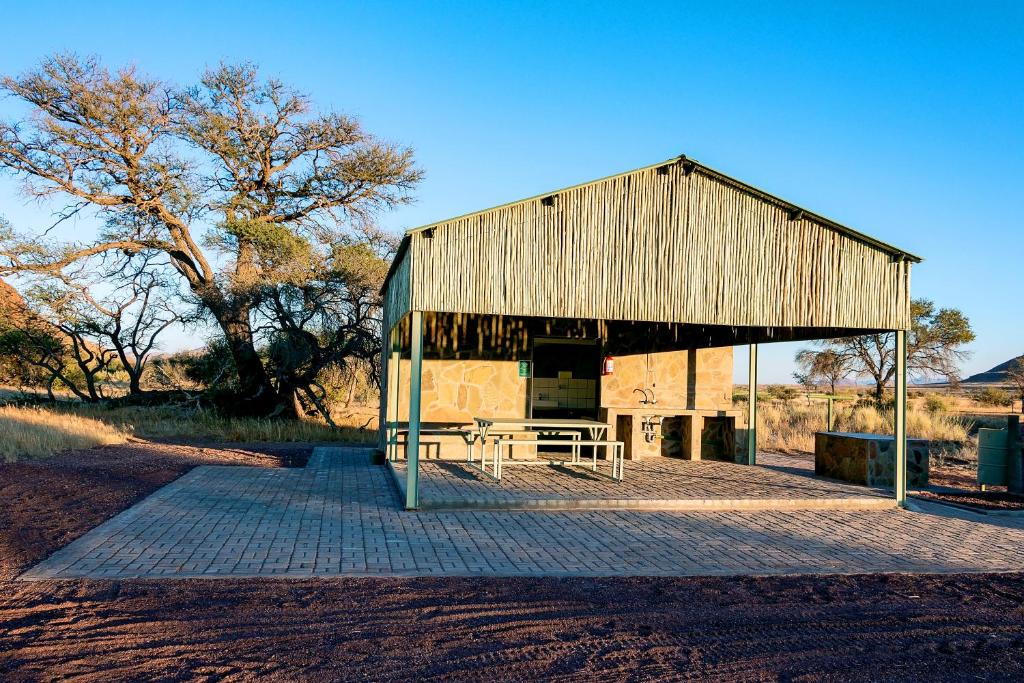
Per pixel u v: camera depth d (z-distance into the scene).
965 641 5.05
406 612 5.27
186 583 5.78
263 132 24.31
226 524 7.95
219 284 21.98
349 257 21.92
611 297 9.12
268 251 21.47
